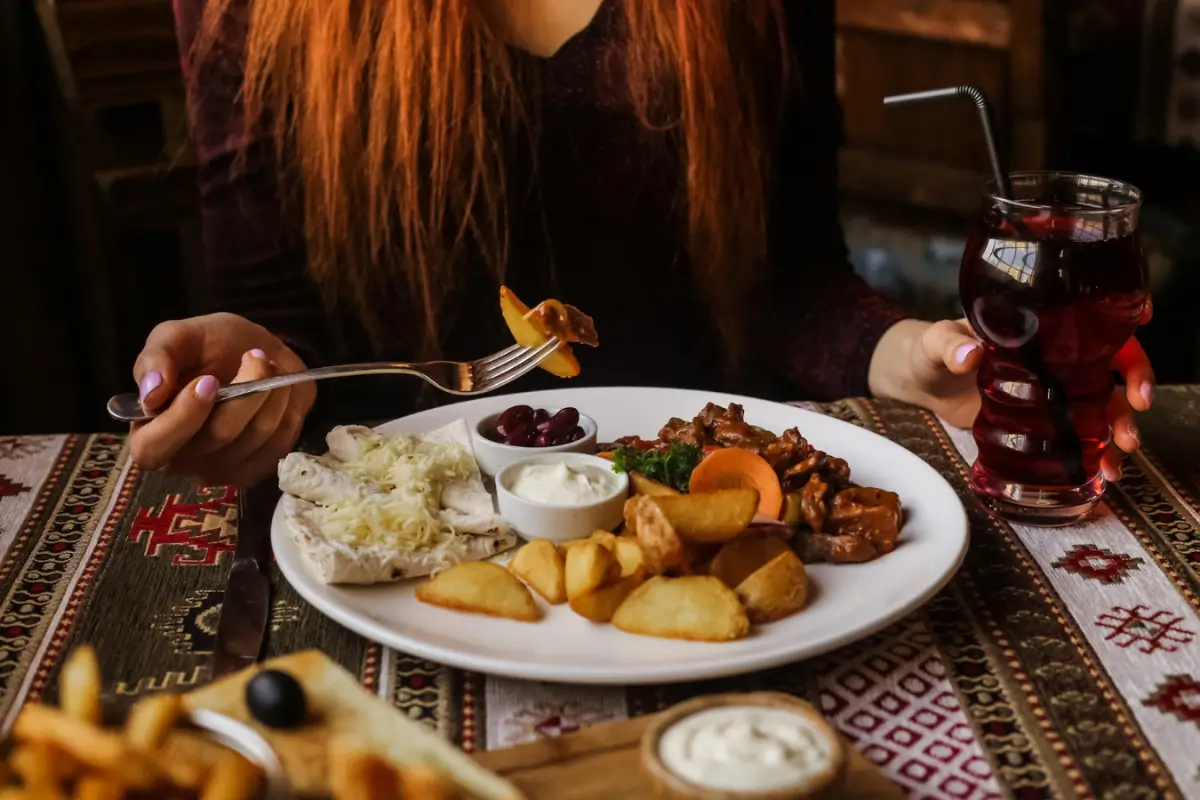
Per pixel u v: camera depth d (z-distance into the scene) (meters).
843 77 2.95
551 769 0.71
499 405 1.31
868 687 0.85
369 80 1.81
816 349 1.72
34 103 2.25
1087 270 0.99
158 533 1.11
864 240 2.79
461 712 0.83
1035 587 0.99
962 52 2.77
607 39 1.84
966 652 0.89
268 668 0.75
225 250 1.89
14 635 0.93
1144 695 0.84
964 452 1.28
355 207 1.87
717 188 1.91
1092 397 1.07
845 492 1.03
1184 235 2.52
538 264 1.95
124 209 2.28
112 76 2.18
